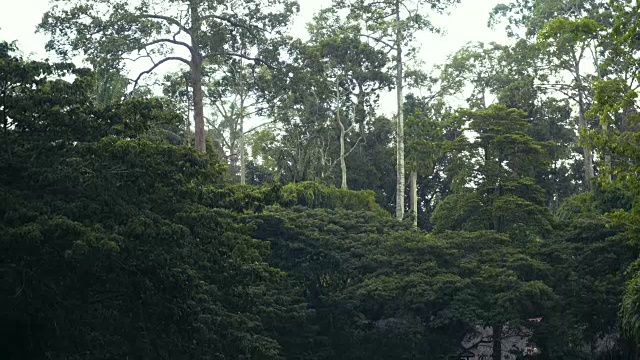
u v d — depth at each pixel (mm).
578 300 41938
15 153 24078
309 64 46375
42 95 24297
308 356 41125
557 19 40031
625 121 56094
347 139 78562
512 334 47938
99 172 23797
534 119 70062
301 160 73875
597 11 61750
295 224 43531
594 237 44469
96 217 23297
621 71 60062
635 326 29891
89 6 42969
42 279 23344
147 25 43188
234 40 46344
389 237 45188
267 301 37125
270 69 46594
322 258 42938
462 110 50688
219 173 27250
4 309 23281
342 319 42562
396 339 41812
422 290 40719
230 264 27469
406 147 65625
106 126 25938
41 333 24266
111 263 23750
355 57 67688
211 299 29250
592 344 44000
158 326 26359
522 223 47094
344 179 70625
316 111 71500
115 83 42281
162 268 24594
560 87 63844
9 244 20938
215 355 27766
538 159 50562
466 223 50500
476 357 50312
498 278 41188
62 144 24344
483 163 49344
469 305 40656
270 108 51594
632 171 30703
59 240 22094
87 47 42656
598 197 52438
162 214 26172
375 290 41219
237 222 32406
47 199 22922
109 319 25266
